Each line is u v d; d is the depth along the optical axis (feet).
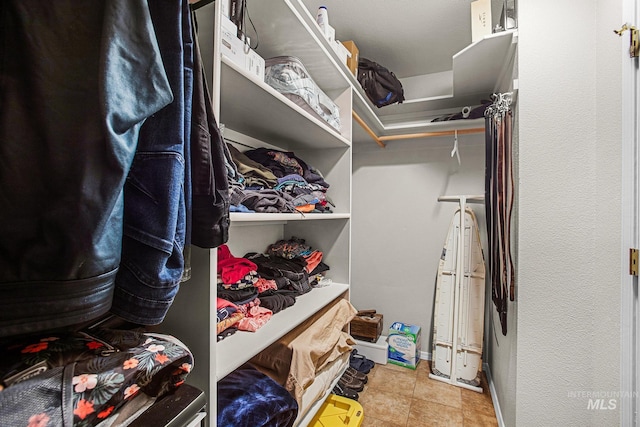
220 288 3.51
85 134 1.14
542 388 4.20
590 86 4.04
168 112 1.58
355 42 6.69
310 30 3.70
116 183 1.20
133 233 1.51
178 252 1.66
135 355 1.57
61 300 1.16
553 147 4.21
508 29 4.56
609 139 3.64
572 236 4.09
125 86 1.22
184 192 1.77
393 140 8.56
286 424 3.08
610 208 3.60
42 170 1.13
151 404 1.68
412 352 7.52
